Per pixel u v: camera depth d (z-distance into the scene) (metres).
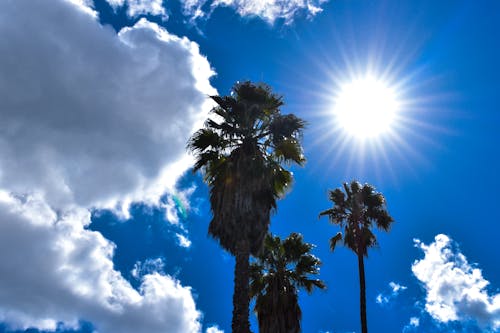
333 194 29.38
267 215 16.20
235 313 14.16
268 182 16.56
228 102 18.08
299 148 17.81
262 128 18.34
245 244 15.24
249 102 18.22
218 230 15.73
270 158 17.88
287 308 26.28
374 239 27.66
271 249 28.86
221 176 16.70
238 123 18.16
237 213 15.58
